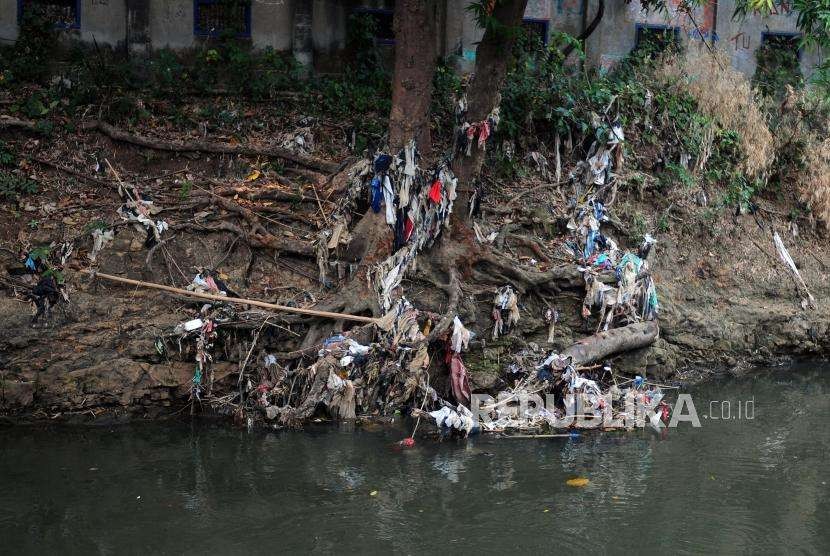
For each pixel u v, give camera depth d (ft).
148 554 24.98
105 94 46.14
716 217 50.78
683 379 43.83
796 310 49.01
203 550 25.27
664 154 51.37
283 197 42.78
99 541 25.67
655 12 57.16
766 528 27.32
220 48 49.75
